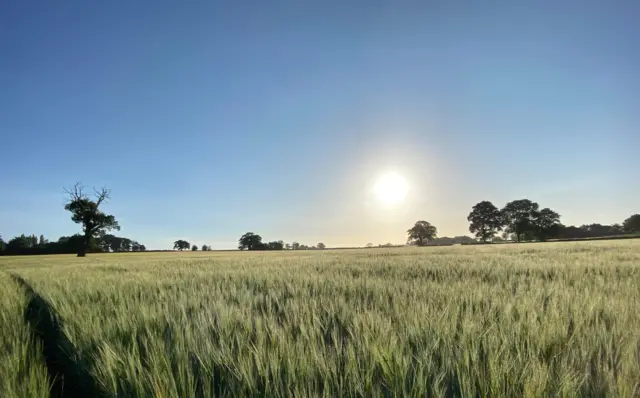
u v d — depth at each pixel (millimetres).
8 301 7582
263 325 4586
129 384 3141
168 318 4961
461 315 4812
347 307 5473
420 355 3223
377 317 4508
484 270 11453
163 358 3318
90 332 4488
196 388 3045
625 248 28750
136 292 8312
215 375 3324
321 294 7090
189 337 4039
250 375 2943
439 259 18234
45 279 13609
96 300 7684
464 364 2982
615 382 2719
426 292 6906
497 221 116062
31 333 5375
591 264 12516
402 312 4918
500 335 3703
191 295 7586
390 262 16688
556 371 2855
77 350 4121
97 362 3412
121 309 5766
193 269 16609
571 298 5738
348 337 4047
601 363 3090
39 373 3385
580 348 3404
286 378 3014
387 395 2736
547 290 6859
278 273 12547
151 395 2820
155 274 14086
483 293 6465
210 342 3799
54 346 5227
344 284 8391
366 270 12648
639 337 3555
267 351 3572
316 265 16500
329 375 2926
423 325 4113
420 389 2646
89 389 3621
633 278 8391
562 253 22078
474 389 2658
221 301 6445
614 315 4512
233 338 4059
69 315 5621
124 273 15750
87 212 68875
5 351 3949
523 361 3043
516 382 2699
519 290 6707
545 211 110062
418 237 141750
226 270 14914
